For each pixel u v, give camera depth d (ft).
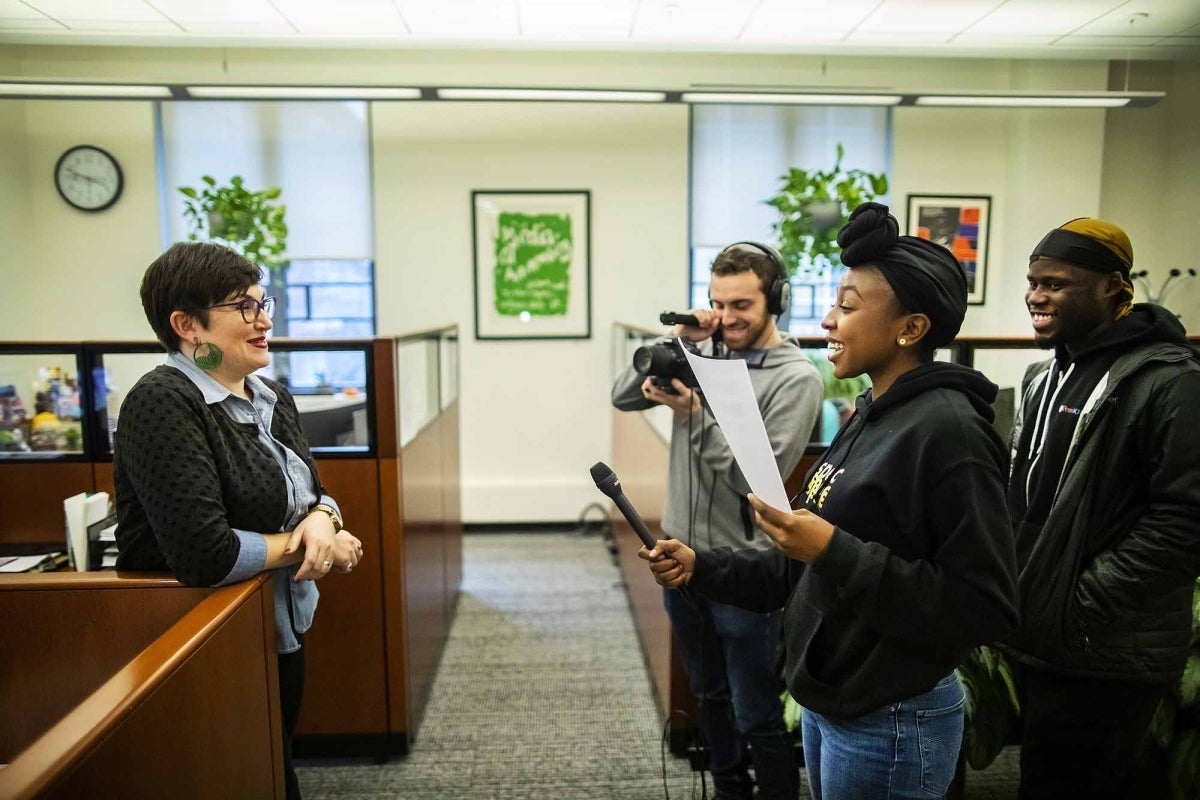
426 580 7.92
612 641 9.23
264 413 4.13
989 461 2.76
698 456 4.98
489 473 14.26
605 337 14.07
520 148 13.58
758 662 4.85
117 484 3.74
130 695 2.48
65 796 2.13
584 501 14.21
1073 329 4.17
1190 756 5.10
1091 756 4.12
